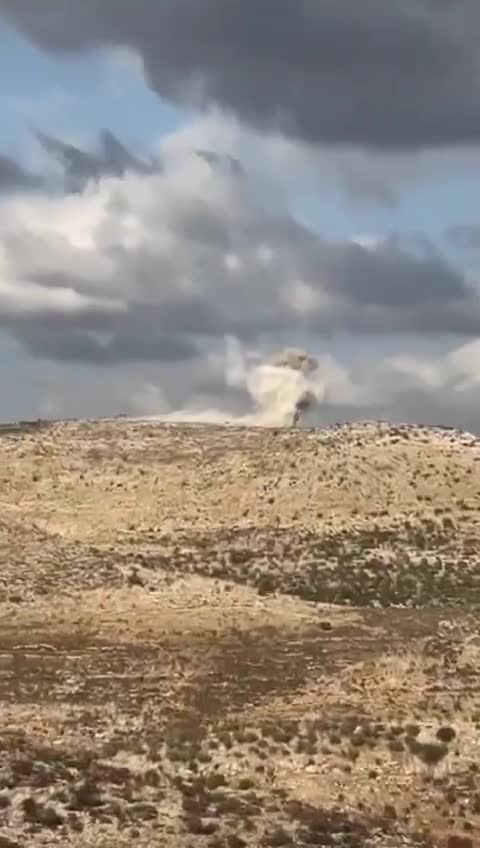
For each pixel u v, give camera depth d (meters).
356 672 59.91
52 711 55.75
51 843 34.31
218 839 36.06
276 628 77.38
